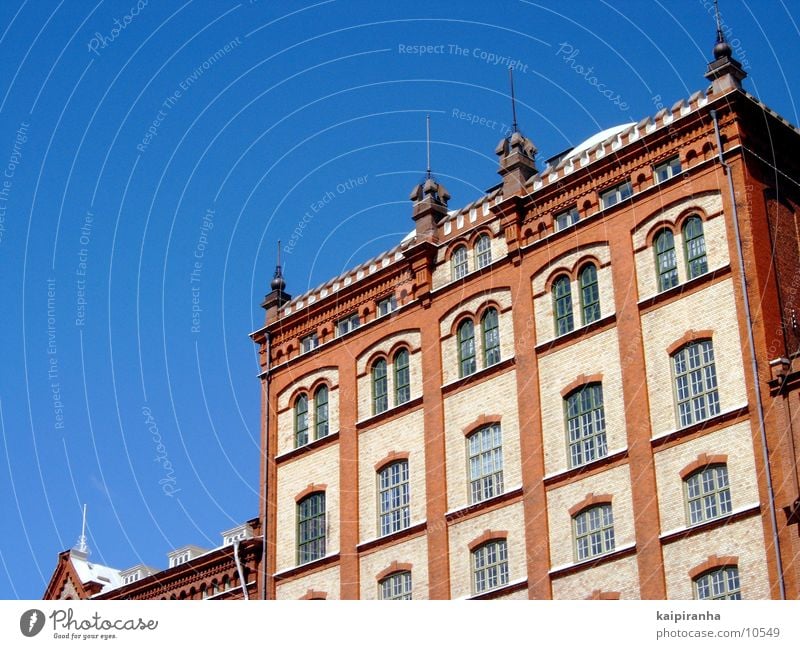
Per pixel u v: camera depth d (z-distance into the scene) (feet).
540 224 198.70
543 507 182.91
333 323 222.89
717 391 172.24
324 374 220.23
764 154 184.03
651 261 184.24
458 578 188.85
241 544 218.79
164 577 229.45
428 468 198.49
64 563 248.93
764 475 163.73
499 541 186.70
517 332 194.90
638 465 175.32
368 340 215.31
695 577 165.78
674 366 177.27
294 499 215.72
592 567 175.22
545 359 190.70
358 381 214.48
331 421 215.92
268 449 222.89
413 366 207.62
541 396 189.16
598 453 180.75
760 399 167.12
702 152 183.52
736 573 162.71
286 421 222.89
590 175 194.49
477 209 208.44
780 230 181.16
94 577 246.88
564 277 193.47
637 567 171.01
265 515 218.38
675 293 179.83
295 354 226.79
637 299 183.52
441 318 206.08
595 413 182.91
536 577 179.83
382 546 199.82
